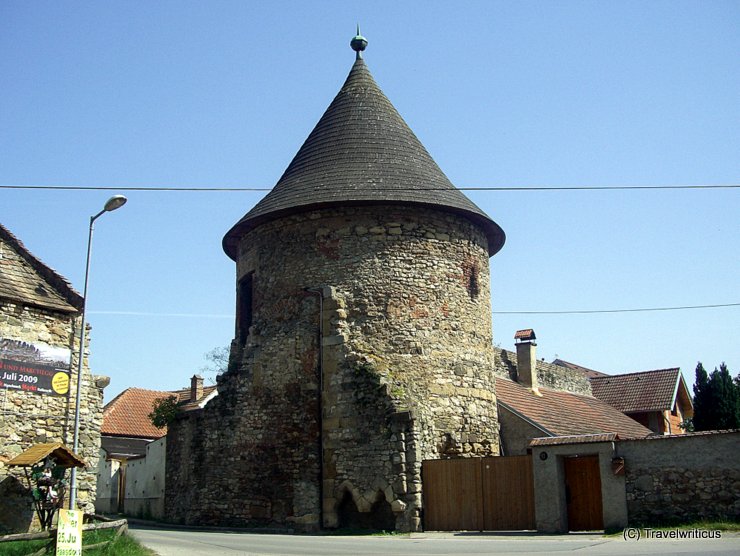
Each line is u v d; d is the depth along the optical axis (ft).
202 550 49.65
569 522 59.47
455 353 76.23
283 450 73.77
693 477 53.98
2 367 59.06
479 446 75.87
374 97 85.05
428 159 82.79
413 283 75.46
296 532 69.62
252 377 77.46
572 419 96.94
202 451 79.00
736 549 41.14
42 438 60.59
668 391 129.70
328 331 73.92
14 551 43.14
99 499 127.03
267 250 79.97
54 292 64.54
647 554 40.11
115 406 142.10
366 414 69.87
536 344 103.96
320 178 78.43
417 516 65.51
